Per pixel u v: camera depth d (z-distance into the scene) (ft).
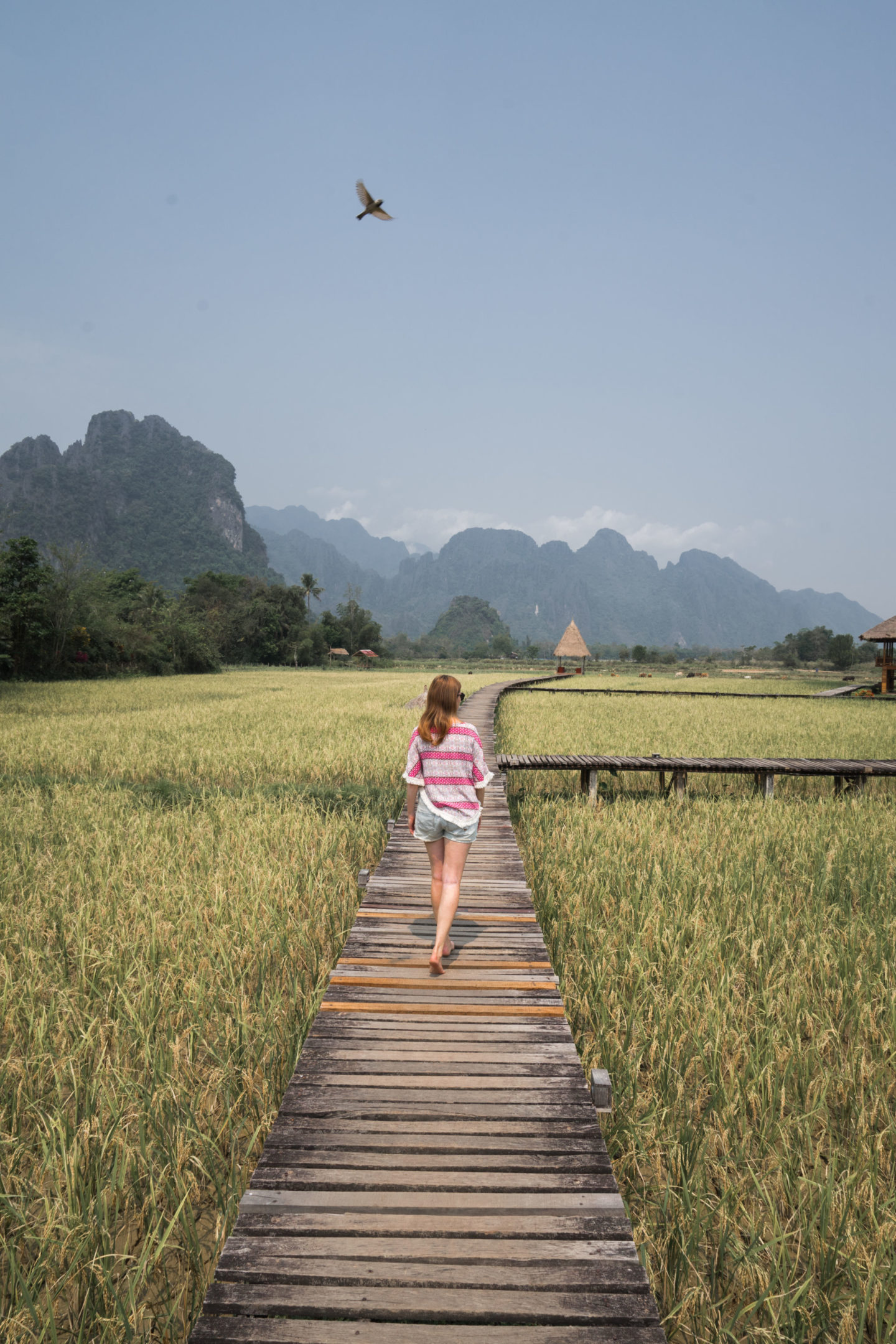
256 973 13.99
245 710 71.05
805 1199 8.67
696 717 71.41
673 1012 12.07
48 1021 11.89
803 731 59.16
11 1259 7.45
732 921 16.75
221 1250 7.80
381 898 16.39
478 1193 7.29
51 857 21.66
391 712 69.10
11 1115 10.03
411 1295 6.03
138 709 73.15
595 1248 6.57
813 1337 7.21
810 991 13.23
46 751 42.14
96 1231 7.86
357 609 404.77
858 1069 10.89
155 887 18.43
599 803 32.94
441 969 11.98
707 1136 9.48
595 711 77.92
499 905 15.98
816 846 23.35
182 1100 10.00
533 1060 9.81
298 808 28.60
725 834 25.34
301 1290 6.10
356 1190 7.30
